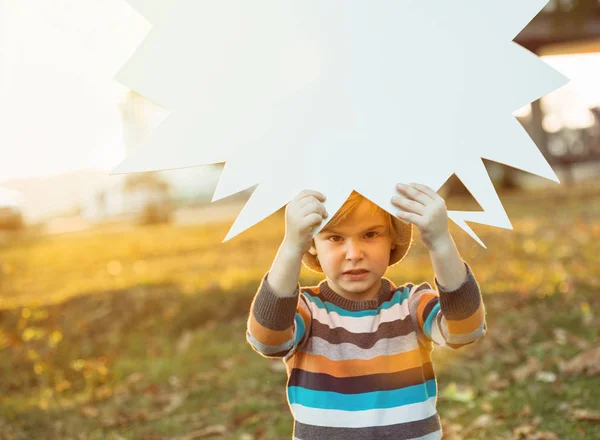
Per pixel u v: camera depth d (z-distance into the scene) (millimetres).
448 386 4094
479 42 1701
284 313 1743
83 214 17484
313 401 1856
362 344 1880
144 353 5539
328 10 1695
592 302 5316
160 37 1644
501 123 1670
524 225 9773
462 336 1784
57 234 16078
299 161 1660
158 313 6359
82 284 8469
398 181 1666
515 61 1692
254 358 5062
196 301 6395
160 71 1641
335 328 1904
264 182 1642
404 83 1688
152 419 4105
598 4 11516
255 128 1654
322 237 1878
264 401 4188
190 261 9617
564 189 14492
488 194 1650
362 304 1925
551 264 6965
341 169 1663
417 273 7016
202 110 1641
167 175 19094
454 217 1667
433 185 1666
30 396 4758
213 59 1656
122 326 6215
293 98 1674
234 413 4043
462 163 1663
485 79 1690
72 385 4949
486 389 3957
